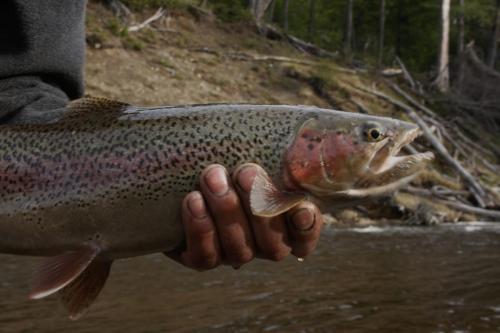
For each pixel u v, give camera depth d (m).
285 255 0.38
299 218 0.36
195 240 0.36
